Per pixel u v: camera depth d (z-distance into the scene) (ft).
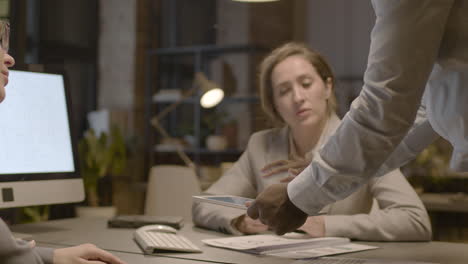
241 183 6.63
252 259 3.94
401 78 3.11
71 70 16.44
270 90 6.82
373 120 3.25
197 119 16.93
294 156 6.39
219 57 18.01
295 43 6.75
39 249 3.43
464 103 3.22
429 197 11.56
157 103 17.99
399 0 3.03
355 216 5.08
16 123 5.40
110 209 14.20
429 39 3.05
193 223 6.16
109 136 15.43
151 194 8.48
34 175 5.45
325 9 19.60
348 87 18.69
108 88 17.11
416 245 4.74
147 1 17.56
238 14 18.26
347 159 3.41
